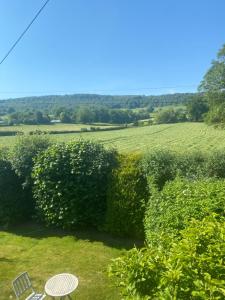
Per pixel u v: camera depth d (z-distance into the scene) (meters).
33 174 10.65
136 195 9.41
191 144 47.59
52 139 12.18
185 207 5.31
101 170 10.20
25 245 9.50
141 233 9.41
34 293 5.91
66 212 10.19
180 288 2.58
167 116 87.31
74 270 7.86
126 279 3.00
